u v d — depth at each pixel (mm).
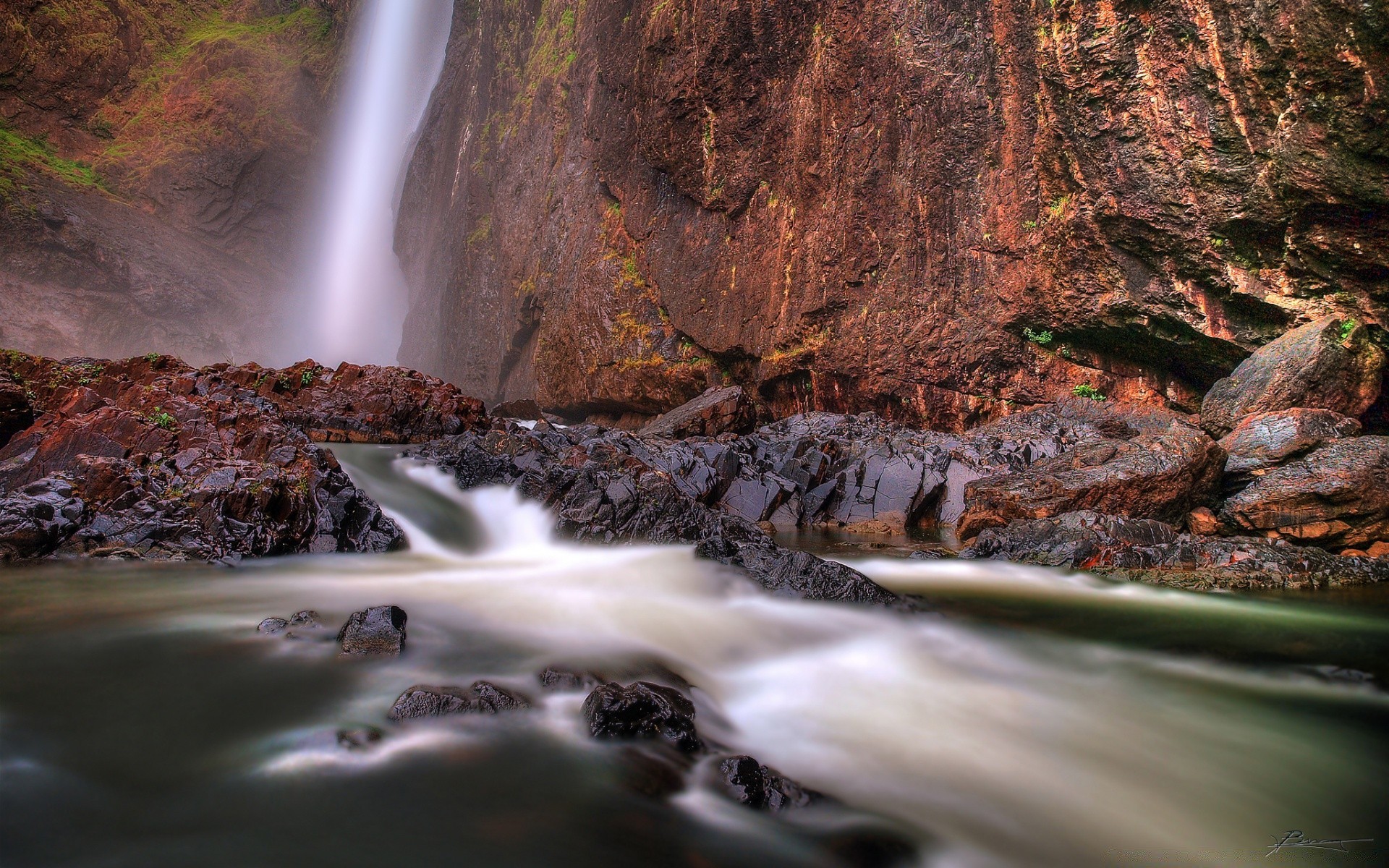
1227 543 9250
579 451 11875
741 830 3566
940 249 17297
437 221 43031
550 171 31578
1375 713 5074
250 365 14219
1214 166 12625
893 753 4504
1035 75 15234
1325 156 11344
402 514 9703
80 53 46625
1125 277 14438
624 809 3611
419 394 14141
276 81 52969
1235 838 3834
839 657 5891
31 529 7082
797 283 20188
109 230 43531
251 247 51750
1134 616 7164
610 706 4188
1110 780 4293
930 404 17719
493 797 3629
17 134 44750
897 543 10812
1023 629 6703
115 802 3424
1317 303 12367
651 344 24875
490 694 4410
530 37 35812
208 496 7828
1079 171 14445
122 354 43219
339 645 5266
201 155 49031
